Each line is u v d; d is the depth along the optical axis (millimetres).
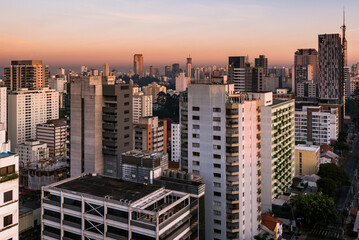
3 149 61281
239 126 129125
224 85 128375
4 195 57438
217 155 131500
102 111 174875
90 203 99312
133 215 93750
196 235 106562
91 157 174250
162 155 125062
